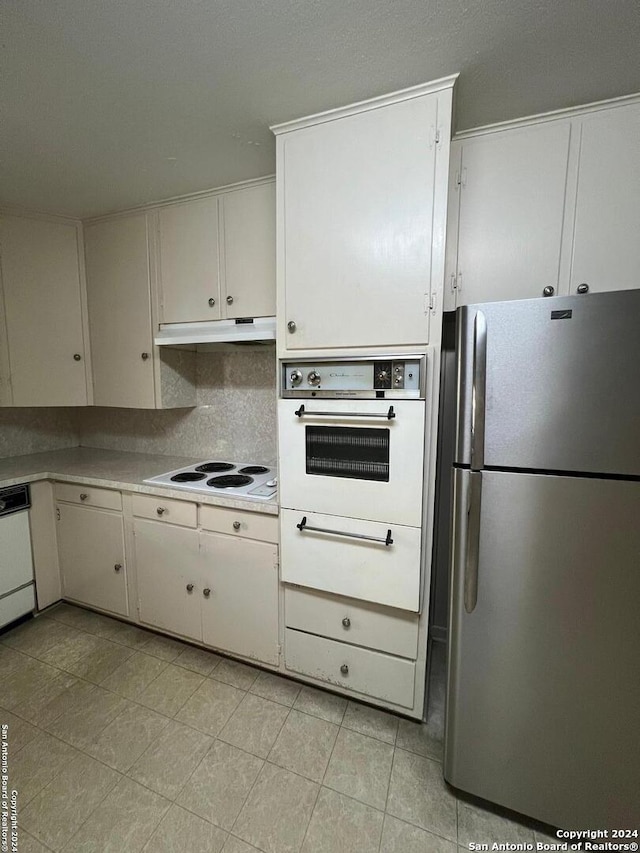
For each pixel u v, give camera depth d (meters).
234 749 1.46
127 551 2.05
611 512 1.01
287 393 1.52
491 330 1.07
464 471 1.13
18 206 2.12
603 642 1.05
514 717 1.17
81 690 1.72
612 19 1.01
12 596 2.08
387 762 1.41
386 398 1.37
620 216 1.36
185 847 1.15
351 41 1.08
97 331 2.33
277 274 1.51
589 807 1.12
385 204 1.34
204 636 1.90
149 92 1.28
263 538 1.70
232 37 1.07
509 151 1.47
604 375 0.98
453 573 1.20
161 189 1.94
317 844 1.16
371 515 1.44
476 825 1.21
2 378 2.16
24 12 0.98
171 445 2.61
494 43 1.09
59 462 2.41
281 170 1.46
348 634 1.58
